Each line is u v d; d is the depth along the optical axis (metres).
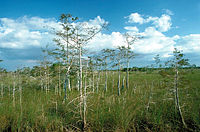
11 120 5.12
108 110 5.47
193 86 9.85
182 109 5.32
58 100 7.28
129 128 4.61
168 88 5.03
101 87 11.77
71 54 8.11
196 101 6.20
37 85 12.41
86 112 4.83
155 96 7.27
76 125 4.80
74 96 7.18
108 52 11.27
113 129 4.54
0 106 6.36
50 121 4.95
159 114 4.92
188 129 4.43
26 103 6.79
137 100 6.73
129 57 11.87
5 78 11.35
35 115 5.31
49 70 11.64
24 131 4.64
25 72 11.92
